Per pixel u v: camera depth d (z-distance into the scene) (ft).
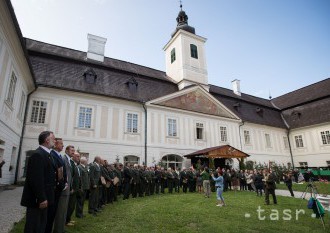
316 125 110.63
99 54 83.92
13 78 45.98
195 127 86.84
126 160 71.20
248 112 111.14
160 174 53.42
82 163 27.61
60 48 79.46
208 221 26.25
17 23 34.83
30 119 59.93
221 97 107.34
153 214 28.78
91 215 27.48
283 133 120.26
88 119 67.77
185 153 81.25
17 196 36.86
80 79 70.33
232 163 91.76
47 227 15.88
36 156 14.01
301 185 74.84
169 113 82.02
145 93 80.84
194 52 103.50
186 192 56.65
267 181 39.68
